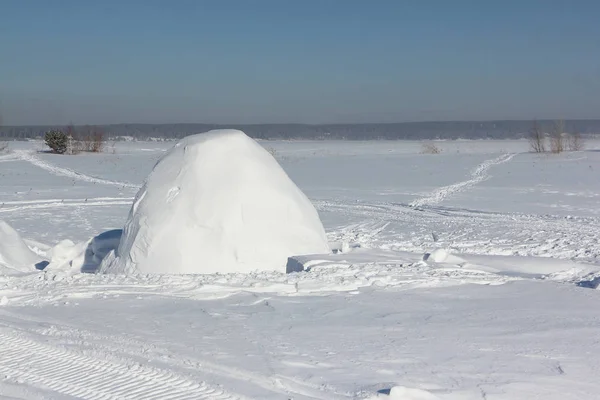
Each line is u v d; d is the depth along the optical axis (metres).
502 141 125.00
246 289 9.39
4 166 49.00
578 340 6.98
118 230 14.39
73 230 21.05
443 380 5.72
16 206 26.59
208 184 11.60
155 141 123.19
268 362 6.15
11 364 6.04
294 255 11.66
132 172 44.41
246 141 12.44
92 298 8.94
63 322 7.61
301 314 8.05
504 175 39.09
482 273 10.73
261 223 11.52
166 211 11.46
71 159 57.44
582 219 21.97
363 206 26.27
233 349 6.56
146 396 5.23
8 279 10.19
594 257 15.35
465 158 54.50
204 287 9.45
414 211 24.73
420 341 6.92
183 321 7.68
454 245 17.39
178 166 11.99
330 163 51.31
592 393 5.47
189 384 5.51
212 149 12.02
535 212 24.05
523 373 5.93
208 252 11.12
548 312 8.19
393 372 5.92
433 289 9.50
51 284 9.79
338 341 6.90
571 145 72.88
